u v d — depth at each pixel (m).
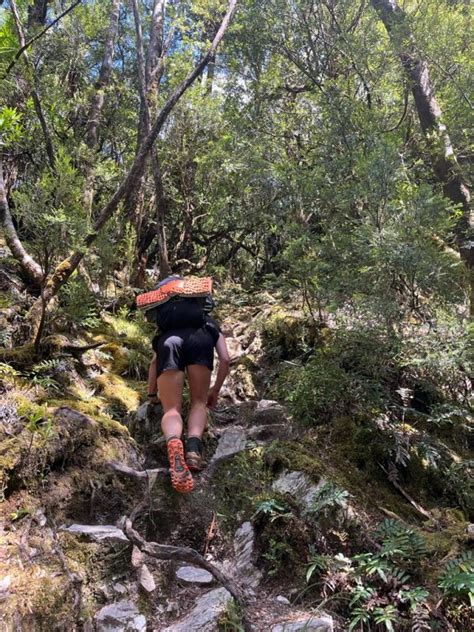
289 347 4.31
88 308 4.03
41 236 3.35
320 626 2.19
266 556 2.57
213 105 5.93
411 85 4.94
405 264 3.18
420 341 3.23
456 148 4.91
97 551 2.44
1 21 4.76
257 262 7.25
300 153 5.63
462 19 4.80
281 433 3.33
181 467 2.44
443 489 3.07
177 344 2.78
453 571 2.30
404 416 3.36
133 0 5.10
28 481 2.57
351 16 5.68
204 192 6.11
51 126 5.11
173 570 2.54
